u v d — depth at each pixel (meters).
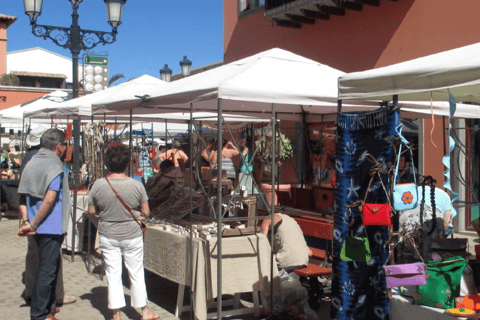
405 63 4.42
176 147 10.55
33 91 28.08
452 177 9.54
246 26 14.48
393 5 10.45
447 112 6.49
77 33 11.29
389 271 4.01
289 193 7.74
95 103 7.55
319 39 12.21
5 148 15.96
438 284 4.01
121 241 5.14
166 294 6.46
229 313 5.50
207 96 5.01
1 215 12.64
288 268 5.59
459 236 9.41
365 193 4.28
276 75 5.42
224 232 5.23
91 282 6.93
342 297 4.43
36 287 4.97
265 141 7.91
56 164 4.96
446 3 9.48
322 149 9.77
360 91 4.42
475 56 3.80
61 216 5.03
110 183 5.10
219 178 4.90
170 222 6.10
